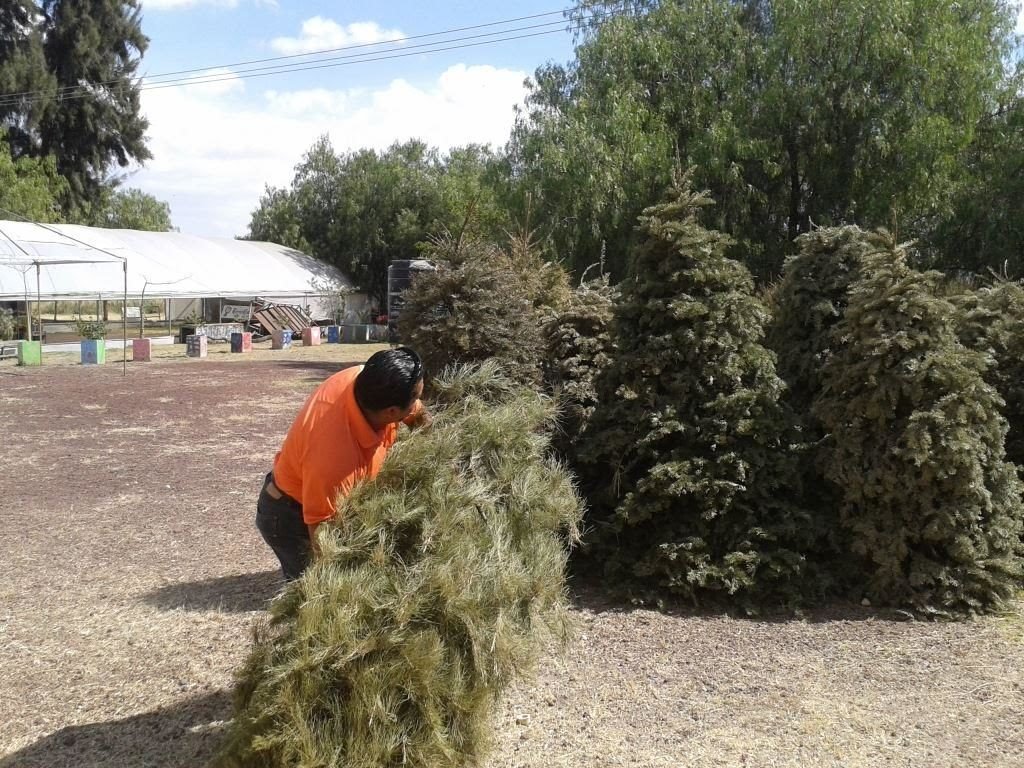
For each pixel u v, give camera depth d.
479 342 5.84
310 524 3.22
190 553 6.55
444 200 42.50
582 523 5.54
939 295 7.01
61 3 48.94
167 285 32.50
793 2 20.23
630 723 3.72
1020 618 5.07
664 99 21.70
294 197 46.78
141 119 52.16
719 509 5.30
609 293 6.84
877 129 19.42
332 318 41.44
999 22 22.89
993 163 21.83
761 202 20.72
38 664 4.42
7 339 28.75
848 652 4.54
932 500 5.22
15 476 9.55
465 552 2.97
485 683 2.92
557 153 21.16
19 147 48.00
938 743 3.54
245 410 15.16
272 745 2.68
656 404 5.55
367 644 2.76
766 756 3.44
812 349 6.19
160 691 4.07
